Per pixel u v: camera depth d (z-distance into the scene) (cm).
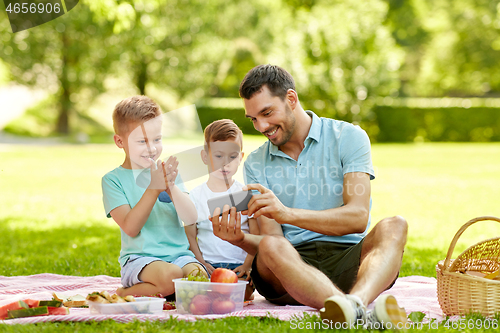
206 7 2106
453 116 2453
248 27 2238
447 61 2944
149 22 1800
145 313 246
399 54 2350
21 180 1175
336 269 272
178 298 252
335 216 264
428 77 3128
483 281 244
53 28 1884
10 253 495
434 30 2972
